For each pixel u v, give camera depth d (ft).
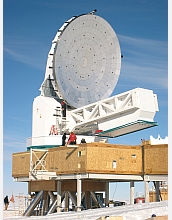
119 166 196.13
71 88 225.97
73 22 220.84
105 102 211.82
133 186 206.08
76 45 226.17
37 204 227.61
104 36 235.81
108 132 208.95
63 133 225.97
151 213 136.26
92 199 231.30
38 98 231.30
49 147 221.87
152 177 197.77
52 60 220.64
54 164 208.23
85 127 223.92
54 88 221.46
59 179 205.26
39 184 225.97
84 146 193.16
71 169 198.08
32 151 210.59
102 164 192.85
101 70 237.04
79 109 223.51
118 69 240.12
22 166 224.53
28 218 156.76
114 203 231.50
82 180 218.38
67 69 223.30
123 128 203.72
